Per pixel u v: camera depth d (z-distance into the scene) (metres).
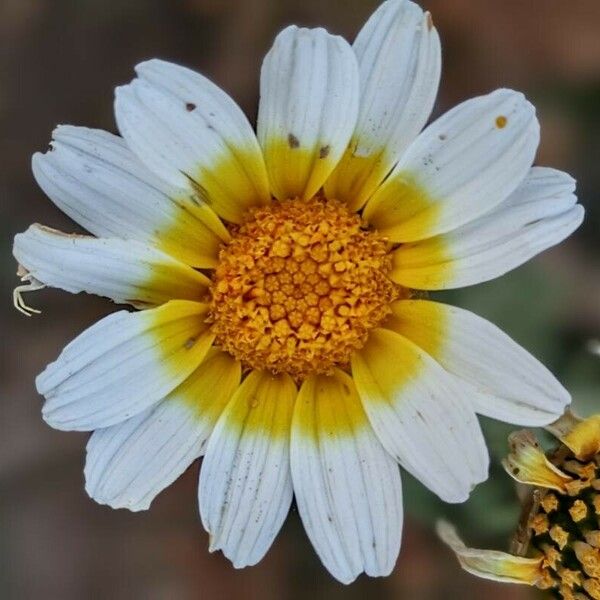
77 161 0.19
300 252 0.19
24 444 0.24
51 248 0.19
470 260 0.19
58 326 0.23
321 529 0.19
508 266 0.19
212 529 0.19
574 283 0.22
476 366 0.19
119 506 0.19
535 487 0.19
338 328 0.19
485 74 0.23
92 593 0.25
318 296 0.19
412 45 0.19
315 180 0.19
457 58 0.23
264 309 0.19
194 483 0.24
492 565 0.19
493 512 0.20
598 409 0.21
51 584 0.25
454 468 0.19
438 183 0.19
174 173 0.19
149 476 0.19
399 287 0.19
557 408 0.19
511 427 0.20
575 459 0.19
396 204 0.19
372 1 0.22
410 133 0.19
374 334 0.19
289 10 0.23
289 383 0.19
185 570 0.24
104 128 0.23
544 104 0.23
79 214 0.19
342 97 0.19
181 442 0.19
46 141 0.23
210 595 0.24
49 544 0.25
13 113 0.23
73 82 0.23
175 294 0.19
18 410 0.24
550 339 0.22
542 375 0.19
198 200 0.19
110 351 0.19
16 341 0.24
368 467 0.19
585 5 0.23
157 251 0.19
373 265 0.19
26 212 0.23
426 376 0.19
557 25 0.23
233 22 0.23
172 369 0.19
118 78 0.23
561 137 0.23
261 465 0.19
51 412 0.19
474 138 0.19
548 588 0.20
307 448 0.19
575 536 0.19
